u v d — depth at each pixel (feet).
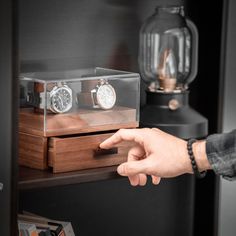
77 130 4.57
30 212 5.08
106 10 5.13
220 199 5.43
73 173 4.48
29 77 4.59
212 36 5.33
